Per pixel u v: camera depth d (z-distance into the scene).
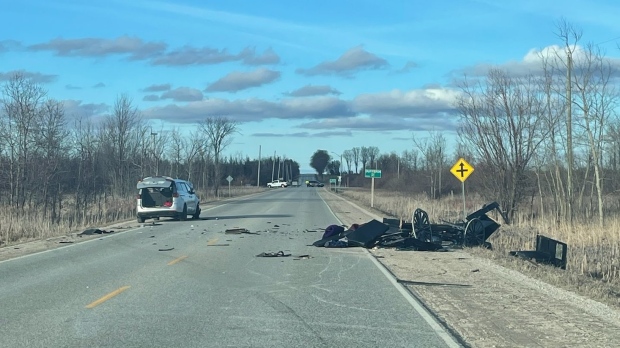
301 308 10.13
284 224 29.64
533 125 31.72
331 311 9.90
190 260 16.25
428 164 63.06
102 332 8.37
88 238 22.55
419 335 8.35
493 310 10.16
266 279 13.19
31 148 36.72
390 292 11.69
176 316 9.42
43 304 10.30
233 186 127.81
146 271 14.21
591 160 32.75
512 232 25.14
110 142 53.06
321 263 15.88
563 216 29.72
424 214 20.62
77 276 13.44
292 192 96.81
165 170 62.28
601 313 9.95
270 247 19.58
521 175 31.75
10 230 24.61
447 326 8.94
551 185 34.88
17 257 16.97
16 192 35.84
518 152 31.61
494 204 21.30
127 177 52.31
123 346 7.66
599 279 14.64
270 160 171.75
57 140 39.25
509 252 18.25
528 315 9.77
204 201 59.97
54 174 36.78
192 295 11.23
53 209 34.44
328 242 19.80
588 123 30.12
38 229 25.23
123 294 11.27
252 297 11.08
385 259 17.06
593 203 33.62
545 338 8.31
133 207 40.12
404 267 15.52
